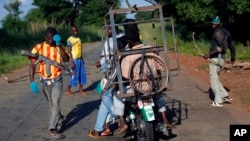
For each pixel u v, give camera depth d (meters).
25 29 34.97
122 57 5.81
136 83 5.71
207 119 7.67
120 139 6.68
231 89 10.57
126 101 6.05
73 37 10.21
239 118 7.67
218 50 8.47
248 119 7.58
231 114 7.99
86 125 7.61
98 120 6.72
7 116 8.50
